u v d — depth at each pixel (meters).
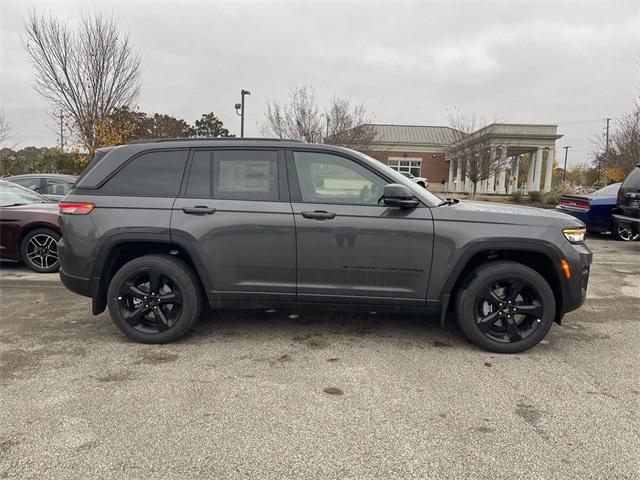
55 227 7.00
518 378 3.49
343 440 2.66
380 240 3.89
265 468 2.41
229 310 5.13
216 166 4.09
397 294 3.97
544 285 3.90
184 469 2.39
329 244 3.92
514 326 3.96
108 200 4.05
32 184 10.52
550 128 37.22
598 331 4.61
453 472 2.39
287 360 3.79
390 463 2.46
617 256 9.07
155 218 3.99
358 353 3.96
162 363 3.72
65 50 15.36
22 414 2.91
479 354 3.96
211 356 3.87
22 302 5.45
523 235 3.85
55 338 4.26
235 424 2.82
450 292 3.96
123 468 2.39
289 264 3.99
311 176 4.03
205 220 3.97
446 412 2.98
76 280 4.11
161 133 42.25
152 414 2.92
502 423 2.86
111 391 3.23
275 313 5.05
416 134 50.34
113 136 16.31
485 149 29.02
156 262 4.07
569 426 2.83
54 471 2.36
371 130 25.77
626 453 2.56
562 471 2.40
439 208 3.96
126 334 4.14
